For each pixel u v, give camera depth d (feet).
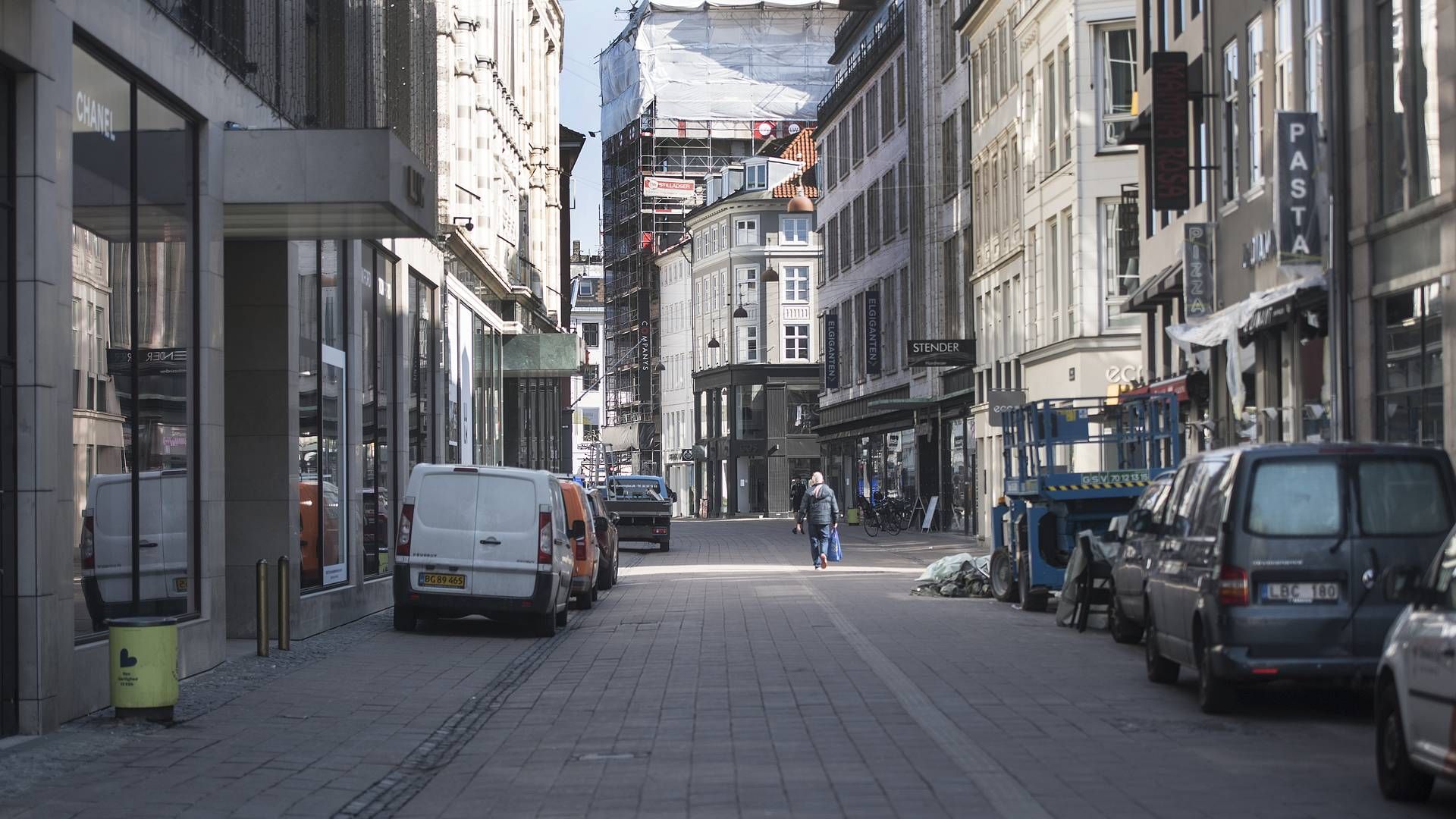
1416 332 67.05
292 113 69.36
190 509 55.06
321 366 72.23
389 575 88.89
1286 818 28.71
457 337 119.03
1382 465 41.14
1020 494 80.79
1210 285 96.43
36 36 40.88
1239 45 91.66
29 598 40.29
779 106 362.94
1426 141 66.13
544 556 69.05
